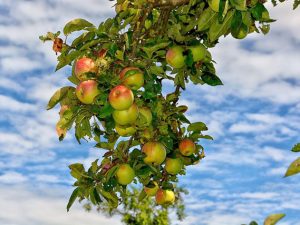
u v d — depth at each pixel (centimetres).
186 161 234
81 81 194
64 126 201
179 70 219
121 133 207
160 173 230
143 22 203
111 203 214
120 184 212
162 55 212
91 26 198
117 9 220
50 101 203
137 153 211
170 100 227
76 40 196
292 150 133
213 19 190
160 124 218
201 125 231
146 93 194
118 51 195
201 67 219
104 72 192
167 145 218
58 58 197
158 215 591
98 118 202
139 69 192
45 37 197
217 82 220
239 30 194
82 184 210
